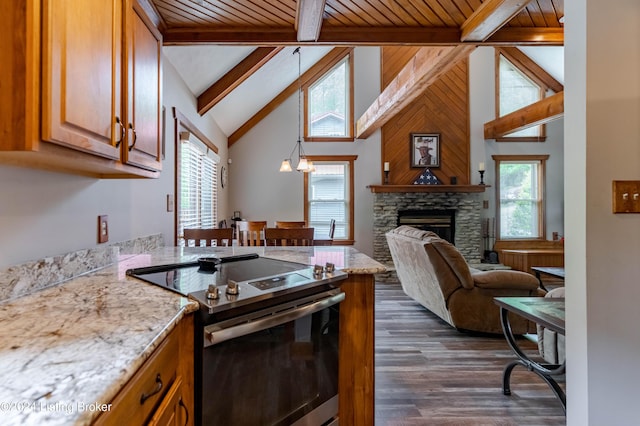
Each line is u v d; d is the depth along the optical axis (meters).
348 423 1.63
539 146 6.68
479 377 2.41
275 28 2.56
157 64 1.68
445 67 3.26
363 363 1.64
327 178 6.65
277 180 6.55
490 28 2.47
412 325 3.51
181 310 0.99
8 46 0.83
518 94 6.75
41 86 0.85
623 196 1.33
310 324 1.45
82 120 1.02
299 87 6.47
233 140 6.45
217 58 3.58
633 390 1.34
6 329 0.83
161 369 0.88
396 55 6.61
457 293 3.14
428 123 6.64
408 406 2.04
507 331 2.21
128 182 2.08
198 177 4.25
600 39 1.33
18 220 1.16
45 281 1.26
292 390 1.38
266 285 1.29
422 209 6.46
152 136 1.61
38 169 1.26
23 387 0.57
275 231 2.73
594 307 1.33
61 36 0.91
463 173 6.64
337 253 2.12
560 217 6.69
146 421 0.79
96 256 1.59
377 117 5.12
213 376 1.11
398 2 2.29
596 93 1.33
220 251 2.21
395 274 5.66
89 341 0.76
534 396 2.16
